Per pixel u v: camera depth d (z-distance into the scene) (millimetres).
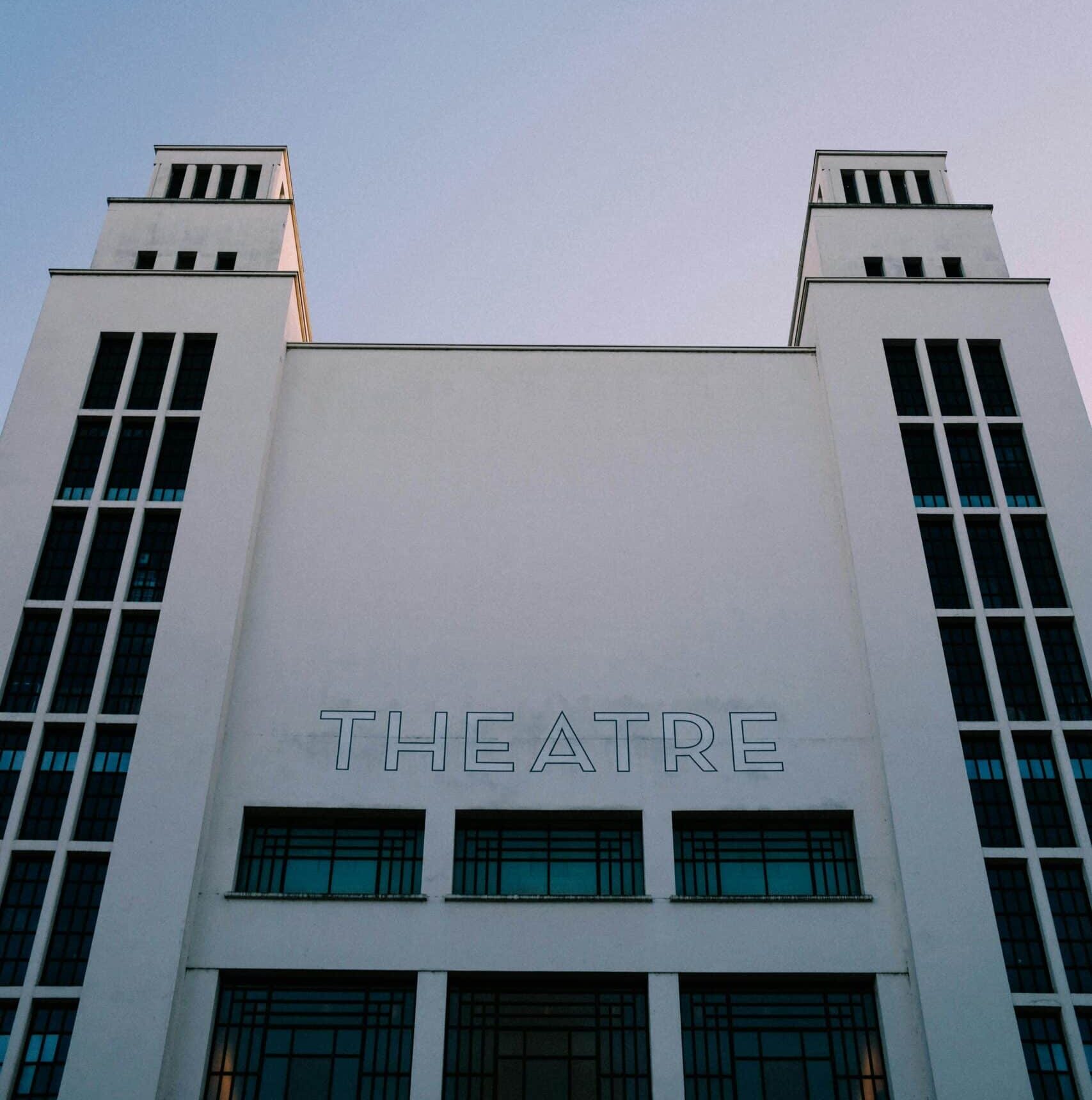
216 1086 23172
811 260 37406
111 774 26109
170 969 23344
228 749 26688
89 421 31375
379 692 27609
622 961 24328
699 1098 23234
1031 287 34031
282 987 24375
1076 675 27781
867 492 30031
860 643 28219
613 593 29203
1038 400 31844
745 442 31812
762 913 24906
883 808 26125
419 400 32562
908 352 33156
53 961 23797
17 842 25000
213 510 29422
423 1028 23531
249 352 32406
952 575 29281
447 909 24906
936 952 23812
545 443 31750
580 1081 23484
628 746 27031
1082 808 26078
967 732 26812
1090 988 23938
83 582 28766
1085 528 29625
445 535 30047
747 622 28750
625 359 33500
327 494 30672
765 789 26453
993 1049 22766
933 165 39500
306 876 25781
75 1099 21875
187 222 36438
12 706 26922
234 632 27656
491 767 26688
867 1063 23656
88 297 33531
